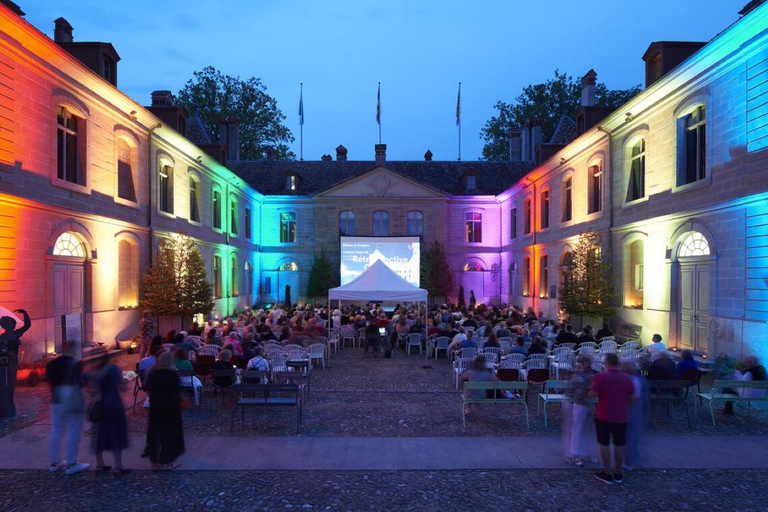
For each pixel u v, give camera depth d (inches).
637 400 235.8
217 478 222.8
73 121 508.7
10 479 221.0
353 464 239.8
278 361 407.2
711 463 242.1
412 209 1217.4
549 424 309.7
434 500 202.7
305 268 1240.8
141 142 634.8
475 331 594.9
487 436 283.6
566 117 1146.7
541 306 920.9
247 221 1159.0
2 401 311.9
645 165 571.5
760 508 196.5
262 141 1731.1
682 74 486.9
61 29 571.2
